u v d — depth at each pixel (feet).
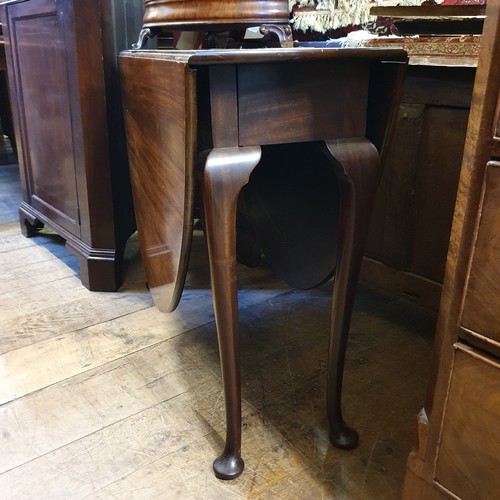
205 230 2.51
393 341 4.17
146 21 3.58
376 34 4.47
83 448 3.01
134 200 3.81
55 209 5.49
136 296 4.91
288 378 3.69
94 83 4.48
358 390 3.57
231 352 2.64
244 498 2.69
